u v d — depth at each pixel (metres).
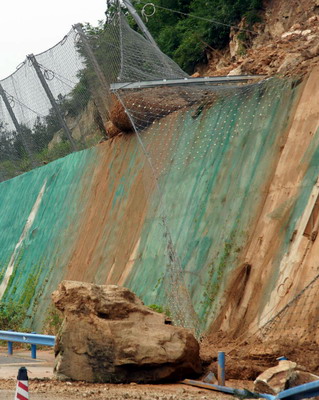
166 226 21.61
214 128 21.83
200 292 18.73
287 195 17.62
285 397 10.50
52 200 30.89
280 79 20.28
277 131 19.12
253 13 32.03
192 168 21.91
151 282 21.05
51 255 28.53
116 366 13.63
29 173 34.22
